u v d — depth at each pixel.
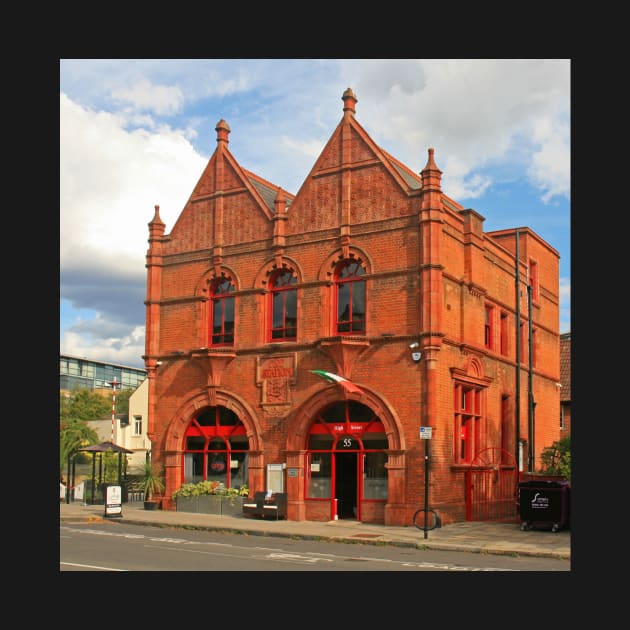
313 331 26.86
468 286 27.33
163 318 30.94
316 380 26.52
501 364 30.45
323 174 27.52
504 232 35.34
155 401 30.58
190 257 30.58
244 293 28.77
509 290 31.94
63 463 46.72
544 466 31.00
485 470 26.91
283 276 28.25
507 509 28.31
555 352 38.09
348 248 26.42
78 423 51.97
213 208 30.25
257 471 27.36
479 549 19.12
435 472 24.02
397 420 24.52
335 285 26.88
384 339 25.19
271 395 27.48
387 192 25.97
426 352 24.33
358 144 26.86
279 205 28.23
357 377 25.59
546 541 20.41
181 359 30.16
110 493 26.88
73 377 89.56
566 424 41.91
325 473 26.20
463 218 27.69
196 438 29.58
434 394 24.17
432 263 24.61
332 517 25.72
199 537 22.03
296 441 26.53
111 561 15.78
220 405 28.84
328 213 27.17
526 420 33.00
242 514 27.39
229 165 30.14
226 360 28.67
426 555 18.58
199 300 30.00
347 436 25.92
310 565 16.14
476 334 27.81
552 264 38.62
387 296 25.45
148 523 25.52
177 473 29.52
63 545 18.69
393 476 24.34
